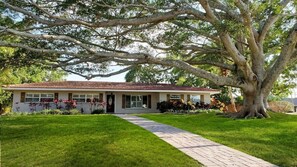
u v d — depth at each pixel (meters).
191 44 16.38
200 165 6.22
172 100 29.61
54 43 12.22
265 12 13.52
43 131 11.02
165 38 14.99
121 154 7.36
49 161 7.00
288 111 31.45
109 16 12.04
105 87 28.42
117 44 13.95
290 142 8.68
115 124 13.19
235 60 14.40
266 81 15.75
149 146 8.16
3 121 14.48
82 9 11.25
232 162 6.41
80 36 12.70
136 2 11.93
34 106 26.25
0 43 10.02
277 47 17.20
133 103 30.05
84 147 8.20
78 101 28.23
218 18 12.41
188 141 8.90
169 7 12.38
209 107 28.77
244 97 16.30
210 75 14.38
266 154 7.18
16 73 31.67
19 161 7.10
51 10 11.34
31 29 11.54
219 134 10.28
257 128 11.59
